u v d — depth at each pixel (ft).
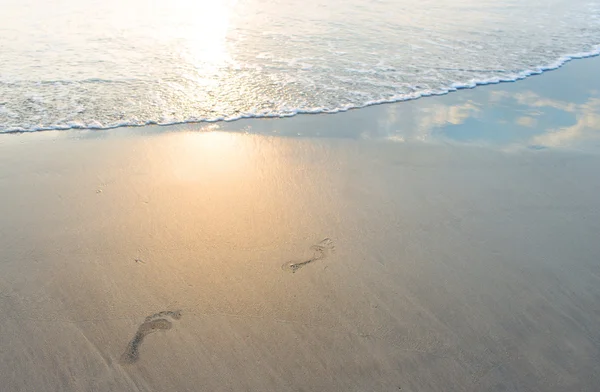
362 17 28.89
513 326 8.14
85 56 21.29
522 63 21.62
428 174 12.71
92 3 31.55
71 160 13.09
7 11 28.84
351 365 7.45
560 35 26.13
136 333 7.94
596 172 12.91
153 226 10.50
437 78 19.67
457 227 10.60
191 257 9.62
